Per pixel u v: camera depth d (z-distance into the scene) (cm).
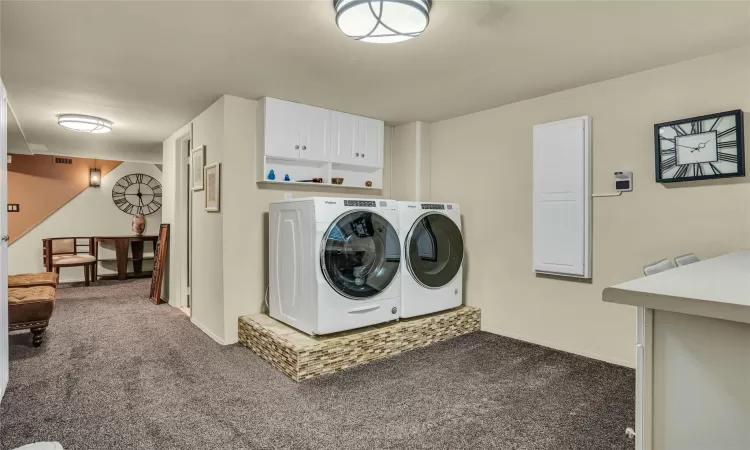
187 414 215
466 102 351
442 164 416
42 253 635
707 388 74
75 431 196
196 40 231
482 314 378
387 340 305
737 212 239
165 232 497
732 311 69
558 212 311
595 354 300
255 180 352
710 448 74
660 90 268
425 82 301
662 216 268
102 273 688
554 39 228
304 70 277
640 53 247
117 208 702
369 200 307
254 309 351
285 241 313
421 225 337
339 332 293
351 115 391
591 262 300
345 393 241
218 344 333
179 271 470
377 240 311
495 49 242
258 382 257
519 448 184
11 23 210
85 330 372
